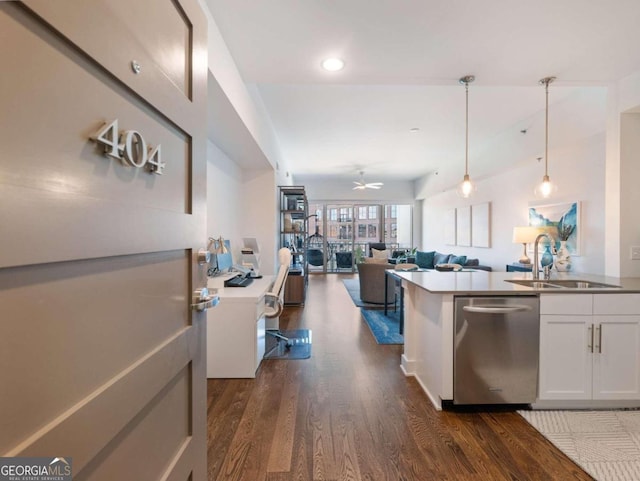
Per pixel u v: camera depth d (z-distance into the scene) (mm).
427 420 2141
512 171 5375
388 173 8789
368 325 4363
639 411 2252
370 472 1672
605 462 1758
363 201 10195
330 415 2191
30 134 506
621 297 2246
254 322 2766
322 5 1924
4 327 470
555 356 2260
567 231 4184
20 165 489
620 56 2445
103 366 672
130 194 763
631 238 2865
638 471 1693
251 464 1725
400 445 1885
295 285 5543
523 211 5090
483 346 2238
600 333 2248
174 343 973
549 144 4090
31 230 503
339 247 10359
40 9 519
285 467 1704
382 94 3787
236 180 4629
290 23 2092
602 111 3346
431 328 2441
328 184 10102
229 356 2768
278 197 5723
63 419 564
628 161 2848
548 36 2199
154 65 864
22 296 497
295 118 4574
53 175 546
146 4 831
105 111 673
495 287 2379
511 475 1658
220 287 3051
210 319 2760
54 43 551
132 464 768
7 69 473
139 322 806
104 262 682
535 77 2760
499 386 2246
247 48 2379
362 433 1995
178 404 1015
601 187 3730
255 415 2189
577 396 2254
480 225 6367
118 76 708
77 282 606
